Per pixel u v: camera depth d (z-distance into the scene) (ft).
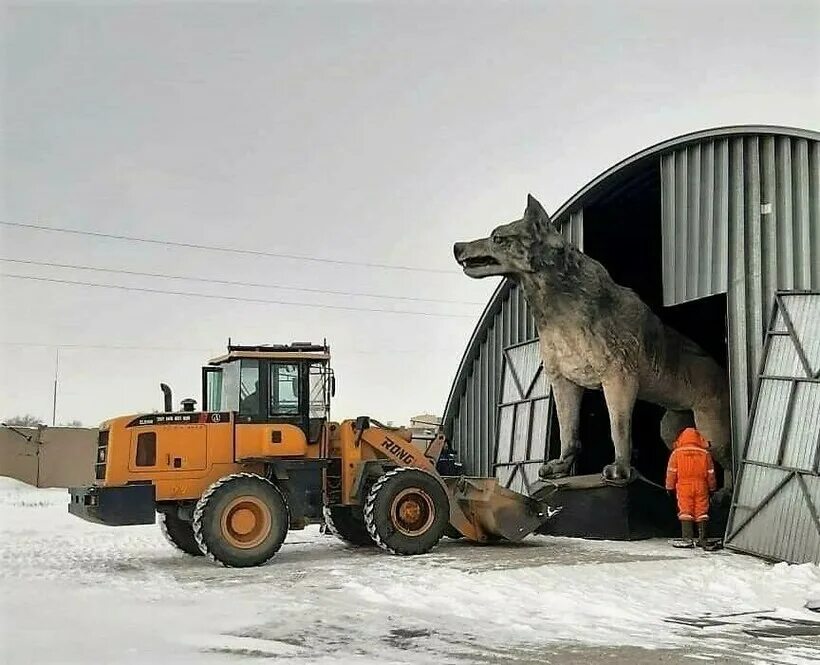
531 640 21.04
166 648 20.33
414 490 38.99
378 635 21.65
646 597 26.50
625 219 57.06
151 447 37.24
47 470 122.11
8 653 19.84
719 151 45.19
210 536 35.12
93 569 35.22
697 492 41.63
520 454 56.65
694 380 50.88
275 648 20.26
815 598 26.50
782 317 39.93
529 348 57.67
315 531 54.75
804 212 40.73
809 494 35.76
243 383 39.11
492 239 46.83
